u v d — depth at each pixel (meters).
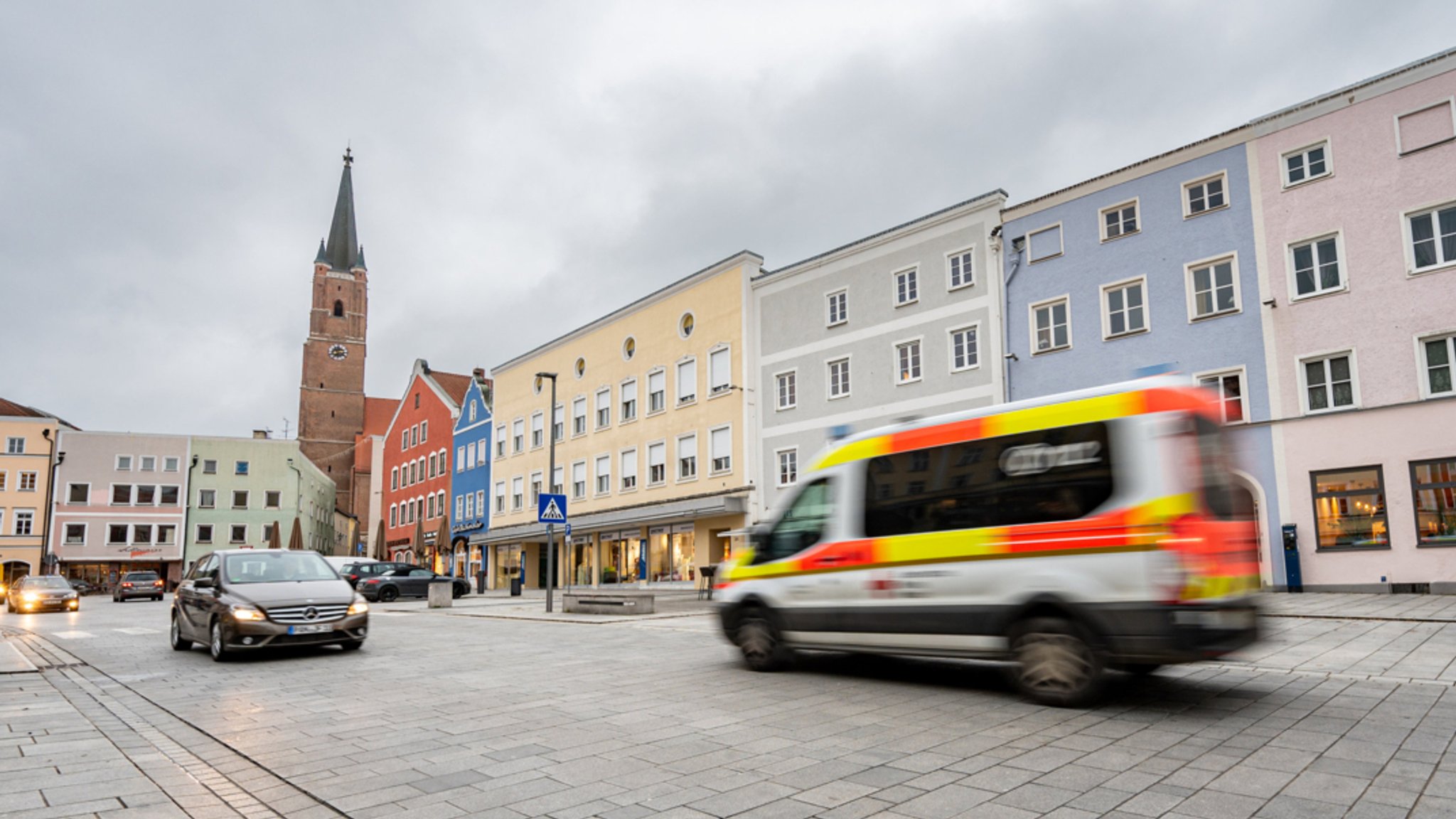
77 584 58.81
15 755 6.20
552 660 11.16
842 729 6.64
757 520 33.44
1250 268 21.83
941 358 28.12
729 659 10.88
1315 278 20.94
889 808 4.65
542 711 7.57
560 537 44.66
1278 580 20.70
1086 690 7.16
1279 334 21.22
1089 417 7.50
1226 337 22.03
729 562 10.36
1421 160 19.64
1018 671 7.62
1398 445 19.34
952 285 28.09
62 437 64.19
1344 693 7.63
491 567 51.72
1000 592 7.78
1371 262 20.09
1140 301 23.69
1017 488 7.86
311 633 11.77
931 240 28.81
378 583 31.86
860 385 30.50
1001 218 26.77
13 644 14.43
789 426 32.81
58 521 63.12
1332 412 20.27
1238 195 22.19
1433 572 18.59
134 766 5.85
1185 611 6.73
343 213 109.50
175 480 67.19
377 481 85.19
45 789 5.25
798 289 33.16
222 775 5.60
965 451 8.34
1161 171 23.53
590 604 20.28
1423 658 9.52
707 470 36.03
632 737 6.46
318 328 103.81
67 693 9.23
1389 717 6.63
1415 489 19.06
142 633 17.61
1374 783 4.93
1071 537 7.37
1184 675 8.71
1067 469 7.55
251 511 69.56
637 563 39.19
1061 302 25.23
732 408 34.97
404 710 7.74
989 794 4.87
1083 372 24.45
